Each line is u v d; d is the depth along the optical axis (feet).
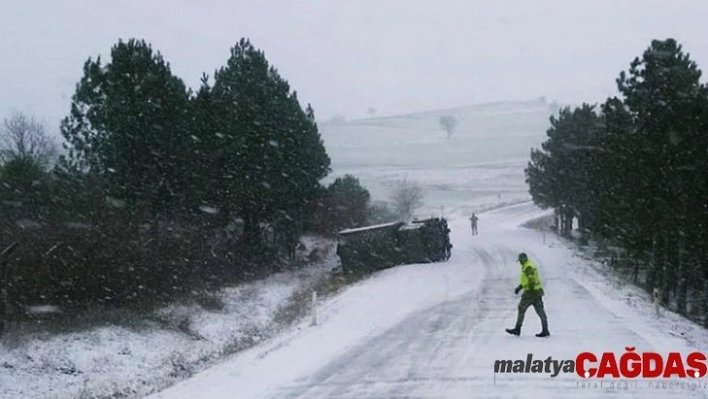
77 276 70.28
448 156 452.35
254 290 104.22
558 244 156.56
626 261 116.16
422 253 123.03
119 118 90.27
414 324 64.90
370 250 124.98
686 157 86.94
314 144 133.39
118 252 75.31
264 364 50.65
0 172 91.86
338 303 84.58
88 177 85.76
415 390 40.88
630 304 74.54
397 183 321.52
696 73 95.71
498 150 472.03
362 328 64.39
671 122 89.61
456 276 103.30
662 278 97.55
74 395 48.57
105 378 53.78
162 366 59.26
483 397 38.83
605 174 105.19
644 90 95.55
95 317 67.41
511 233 190.39
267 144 120.37
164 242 86.58
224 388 44.01
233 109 115.75
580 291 84.33
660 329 59.31
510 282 94.43
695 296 97.81
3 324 57.52
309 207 147.84
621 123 101.60
